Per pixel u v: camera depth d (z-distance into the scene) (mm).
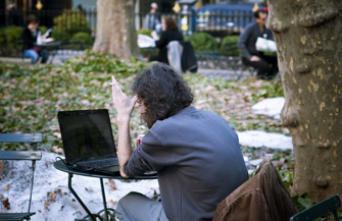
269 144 9477
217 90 15289
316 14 5328
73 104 12625
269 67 17875
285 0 5473
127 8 19844
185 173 4457
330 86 5469
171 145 4457
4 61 21719
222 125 4613
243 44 18000
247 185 4215
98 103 12734
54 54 23656
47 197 6297
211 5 31016
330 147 5547
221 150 4457
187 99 4645
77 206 6223
